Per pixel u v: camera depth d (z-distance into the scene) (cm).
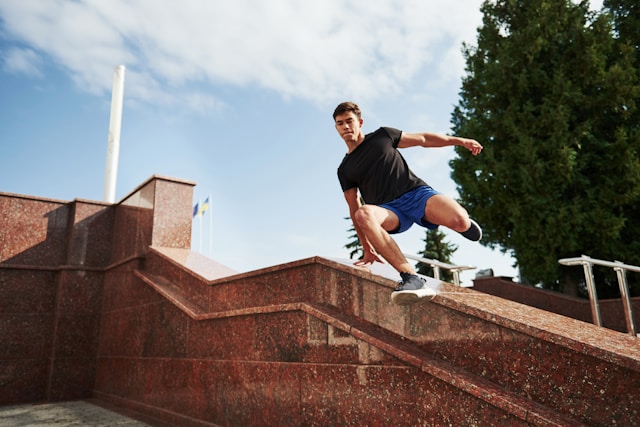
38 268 868
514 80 1467
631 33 1486
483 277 1333
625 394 225
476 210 1470
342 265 389
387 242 307
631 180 1247
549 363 255
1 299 828
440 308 315
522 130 1405
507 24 1586
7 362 810
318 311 381
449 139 356
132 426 579
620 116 1348
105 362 816
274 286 466
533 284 1424
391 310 348
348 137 356
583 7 1491
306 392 384
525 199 1338
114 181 1316
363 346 343
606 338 263
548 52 1462
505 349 276
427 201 329
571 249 1255
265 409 425
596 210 1250
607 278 1298
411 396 303
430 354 314
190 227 815
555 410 247
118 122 1360
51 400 806
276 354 425
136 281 750
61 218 924
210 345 523
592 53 1357
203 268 661
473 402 268
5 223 862
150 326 675
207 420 504
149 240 774
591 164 1336
